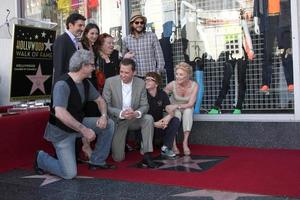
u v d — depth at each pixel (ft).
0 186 12.09
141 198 10.50
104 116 13.00
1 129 14.06
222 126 16.93
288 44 16.03
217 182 11.60
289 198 9.96
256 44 16.70
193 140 17.51
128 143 17.43
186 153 15.53
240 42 17.01
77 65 12.16
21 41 16.51
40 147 15.55
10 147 14.38
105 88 14.56
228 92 17.34
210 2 17.49
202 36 17.76
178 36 18.22
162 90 15.49
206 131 17.25
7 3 22.27
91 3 20.04
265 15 16.42
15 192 11.48
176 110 15.35
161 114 15.35
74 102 12.31
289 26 15.97
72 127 11.96
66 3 20.71
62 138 12.46
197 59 17.90
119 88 14.48
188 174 12.64
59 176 12.75
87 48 15.06
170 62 18.43
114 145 14.56
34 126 15.31
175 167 13.62
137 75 16.72
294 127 15.62
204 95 17.84
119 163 14.58
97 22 19.92
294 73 15.75
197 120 17.46
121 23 19.21
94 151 13.69
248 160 14.19
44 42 17.47
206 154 15.48
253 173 12.43
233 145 16.76
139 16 16.62
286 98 16.21
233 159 14.46
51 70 17.85
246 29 16.84
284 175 12.06
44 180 12.55
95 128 13.12
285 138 15.81
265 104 16.65
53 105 12.13
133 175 12.78
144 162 13.87
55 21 21.07
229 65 17.29
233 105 17.26
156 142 15.85
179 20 18.15
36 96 17.37
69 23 14.65
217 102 17.57
